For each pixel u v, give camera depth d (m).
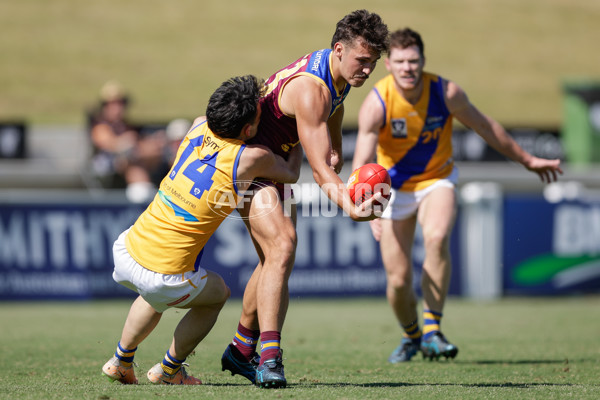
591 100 50.78
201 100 71.00
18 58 76.19
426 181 19.23
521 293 36.41
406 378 15.70
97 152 45.69
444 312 31.80
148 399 11.99
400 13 89.50
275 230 13.41
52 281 33.97
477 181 46.19
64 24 83.12
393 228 19.12
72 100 69.94
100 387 13.45
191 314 14.05
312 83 13.63
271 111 14.15
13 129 50.44
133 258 13.33
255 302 14.37
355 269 35.50
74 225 34.03
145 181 45.66
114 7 87.50
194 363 18.17
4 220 33.62
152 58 78.06
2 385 13.91
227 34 83.38
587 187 47.19
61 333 24.73
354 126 46.41
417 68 18.48
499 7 92.12
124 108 46.81
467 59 80.88
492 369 17.42
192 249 13.25
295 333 25.75
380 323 28.56
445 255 18.64
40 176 45.31
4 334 24.48
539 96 74.69
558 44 85.06
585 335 24.95
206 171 13.23
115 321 28.17
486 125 19.59
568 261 36.62
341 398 12.13
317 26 86.25
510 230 36.28
